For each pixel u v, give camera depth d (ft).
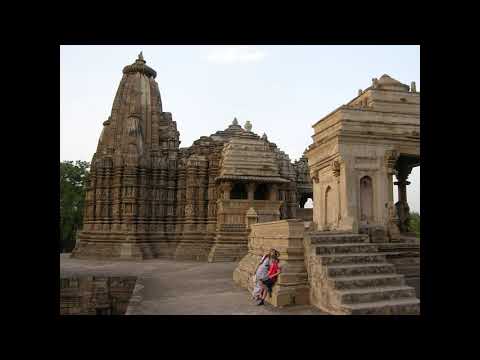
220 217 120.06
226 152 127.24
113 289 77.36
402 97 67.26
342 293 39.42
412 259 58.70
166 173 135.85
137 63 149.38
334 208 65.31
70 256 133.18
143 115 141.59
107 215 129.18
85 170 197.57
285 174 150.92
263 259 49.26
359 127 63.10
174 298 52.60
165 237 131.54
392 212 62.75
